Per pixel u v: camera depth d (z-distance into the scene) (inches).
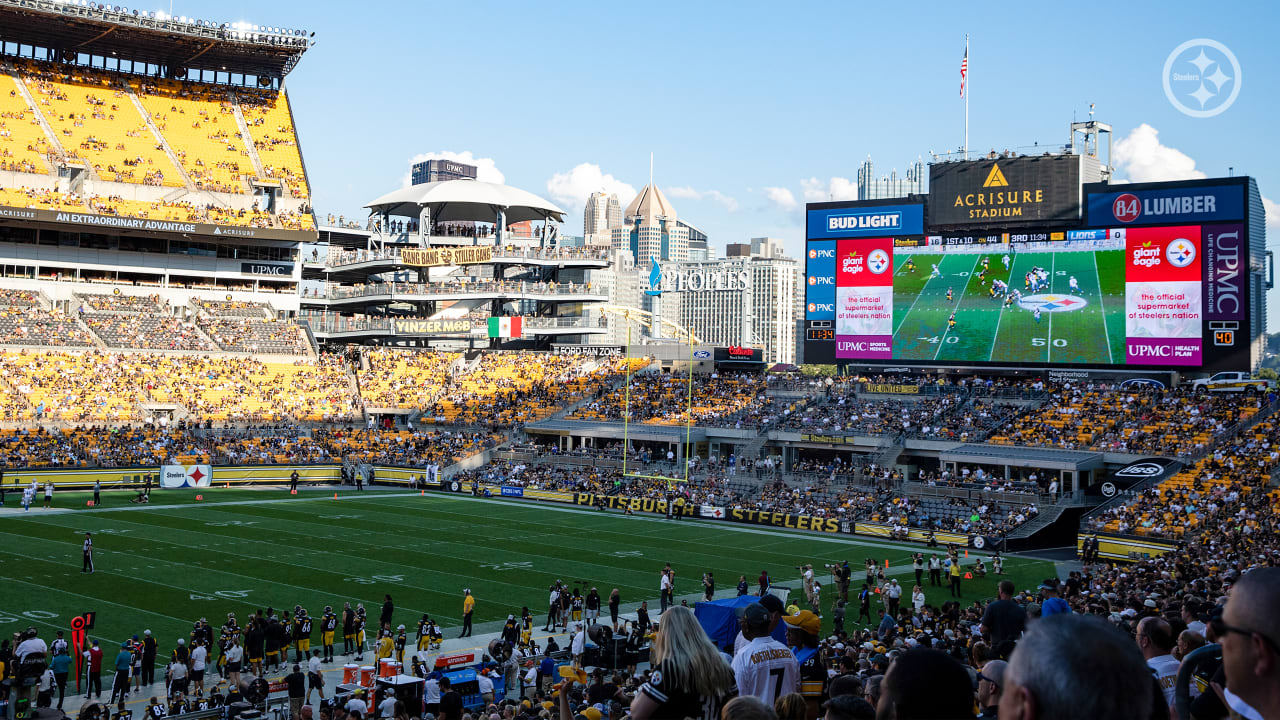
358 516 3255.4
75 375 4192.9
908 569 2573.8
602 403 4468.5
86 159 4788.4
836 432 3742.6
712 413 4170.8
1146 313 3294.8
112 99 5118.1
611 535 3006.9
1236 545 2300.7
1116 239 3339.1
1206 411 3284.9
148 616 1849.2
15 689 1290.6
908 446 3599.9
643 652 1492.4
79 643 1461.6
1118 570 1964.8
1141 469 3065.9
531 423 4397.1
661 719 311.1
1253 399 3280.0
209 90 5418.3
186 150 5098.4
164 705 1365.7
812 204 3841.0
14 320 4367.6
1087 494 3142.2
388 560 2479.1
